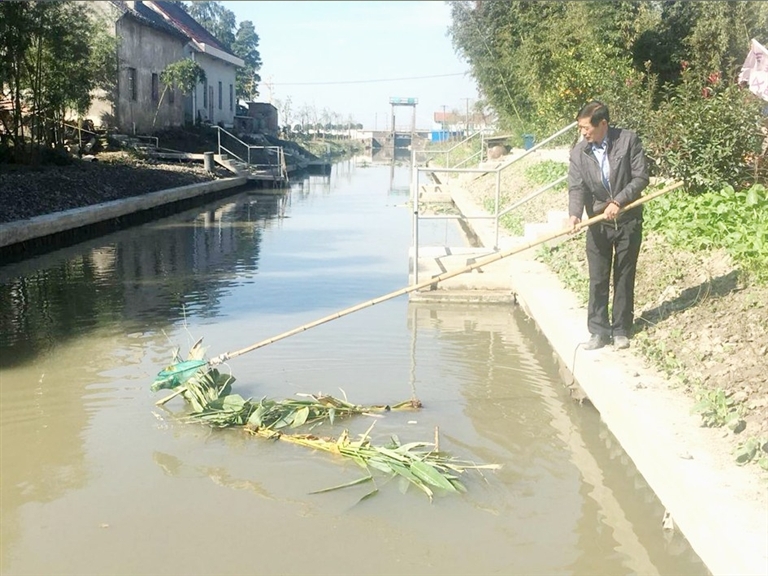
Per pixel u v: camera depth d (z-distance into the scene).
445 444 5.40
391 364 7.12
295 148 44.56
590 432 5.63
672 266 7.26
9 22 16.94
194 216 19.58
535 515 4.47
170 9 35.84
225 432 5.59
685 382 5.16
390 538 4.20
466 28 26.66
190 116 33.50
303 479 4.88
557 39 19.19
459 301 9.62
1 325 8.33
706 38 17.42
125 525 4.32
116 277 11.09
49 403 6.07
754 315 5.70
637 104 13.49
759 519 3.45
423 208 21.78
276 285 10.55
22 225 12.77
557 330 6.81
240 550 4.08
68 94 19.53
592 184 5.88
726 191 8.30
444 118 70.19
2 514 4.44
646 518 4.44
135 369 6.88
